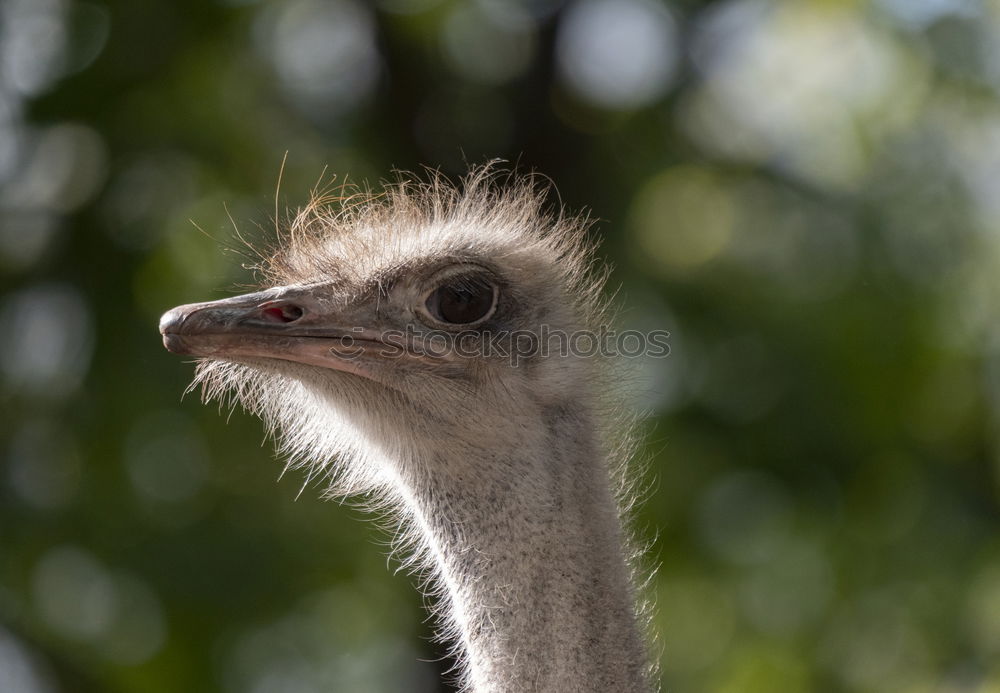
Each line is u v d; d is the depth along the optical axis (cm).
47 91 3297
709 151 3956
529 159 3944
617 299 3675
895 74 3759
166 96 3556
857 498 3750
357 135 3938
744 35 3938
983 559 3675
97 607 3250
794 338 3731
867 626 3753
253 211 3634
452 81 4112
